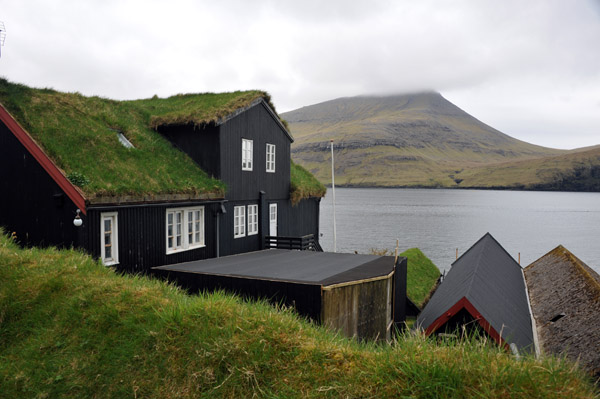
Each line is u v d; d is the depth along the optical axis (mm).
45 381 6266
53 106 14867
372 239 70125
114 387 6039
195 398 5633
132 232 13414
